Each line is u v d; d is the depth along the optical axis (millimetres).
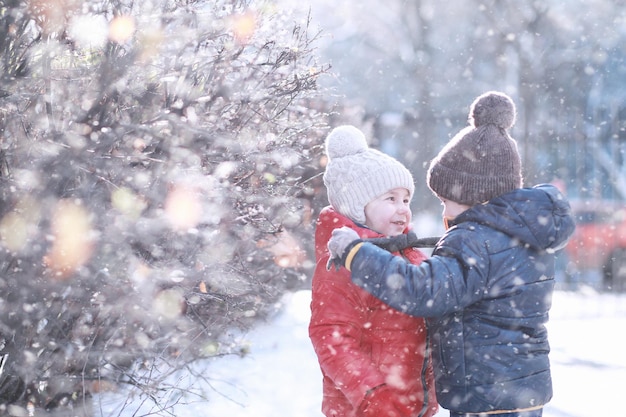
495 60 27453
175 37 4531
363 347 3738
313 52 5477
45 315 4281
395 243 3691
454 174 3766
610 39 23828
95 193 4199
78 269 4125
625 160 16281
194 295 4848
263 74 5062
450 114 24250
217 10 4734
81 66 4449
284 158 4973
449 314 3619
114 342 4637
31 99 4348
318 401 6090
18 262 4160
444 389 3619
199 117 4746
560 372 7910
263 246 5957
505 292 3529
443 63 29000
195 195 4438
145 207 4391
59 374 4520
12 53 4371
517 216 3551
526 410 3527
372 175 3949
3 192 4160
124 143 4434
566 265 15727
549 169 16578
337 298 3662
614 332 10398
